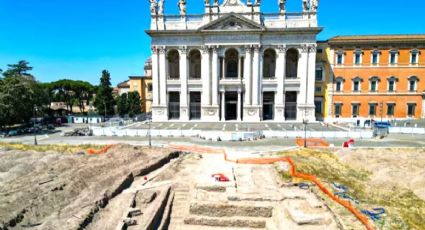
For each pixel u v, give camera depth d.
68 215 16.48
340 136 43.16
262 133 44.03
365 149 33.69
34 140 41.84
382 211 17.64
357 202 19.06
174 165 28.05
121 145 33.75
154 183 23.05
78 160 28.30
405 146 36.75
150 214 17.06
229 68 70.62
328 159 31.00
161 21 65.25
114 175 22.77
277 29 61.81
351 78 64.88
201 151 35.69
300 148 35.78
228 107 70.50
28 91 57.94
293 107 66.62
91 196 19.27
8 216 15.52
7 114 51.56
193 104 68.38
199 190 21.31
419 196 20.44
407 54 62.66
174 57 71.62
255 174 25.86
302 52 63.09
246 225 17.81
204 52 64.69
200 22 65.00
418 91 63.22
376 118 64.81
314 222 16.30
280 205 18.75
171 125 58.09
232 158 31.55
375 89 64.44
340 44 64.12
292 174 24.94
